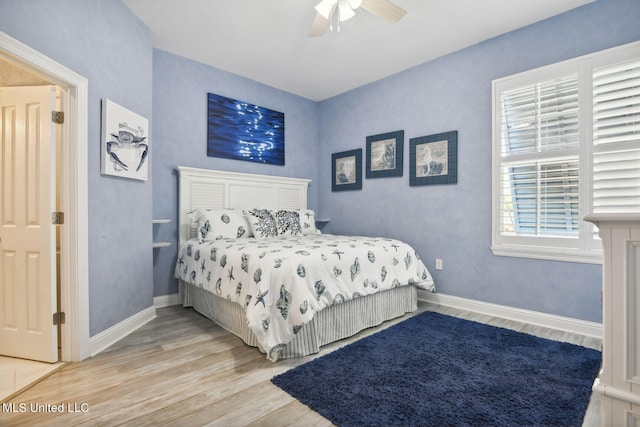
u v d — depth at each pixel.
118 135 2.48
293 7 2.67
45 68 1.85
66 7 2.02
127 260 2.64
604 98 2.48
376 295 2.85
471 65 3.26
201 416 1.55
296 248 2.59
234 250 2.66
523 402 1.65
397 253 3.07
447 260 3.44
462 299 3.32
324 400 1.67
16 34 1.69
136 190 2.77
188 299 3.37
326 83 4.27
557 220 2.72
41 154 2.10
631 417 0.91
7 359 2.13
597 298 2.55
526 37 2.89
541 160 2.78
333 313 2.48
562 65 2.68
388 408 1.60
